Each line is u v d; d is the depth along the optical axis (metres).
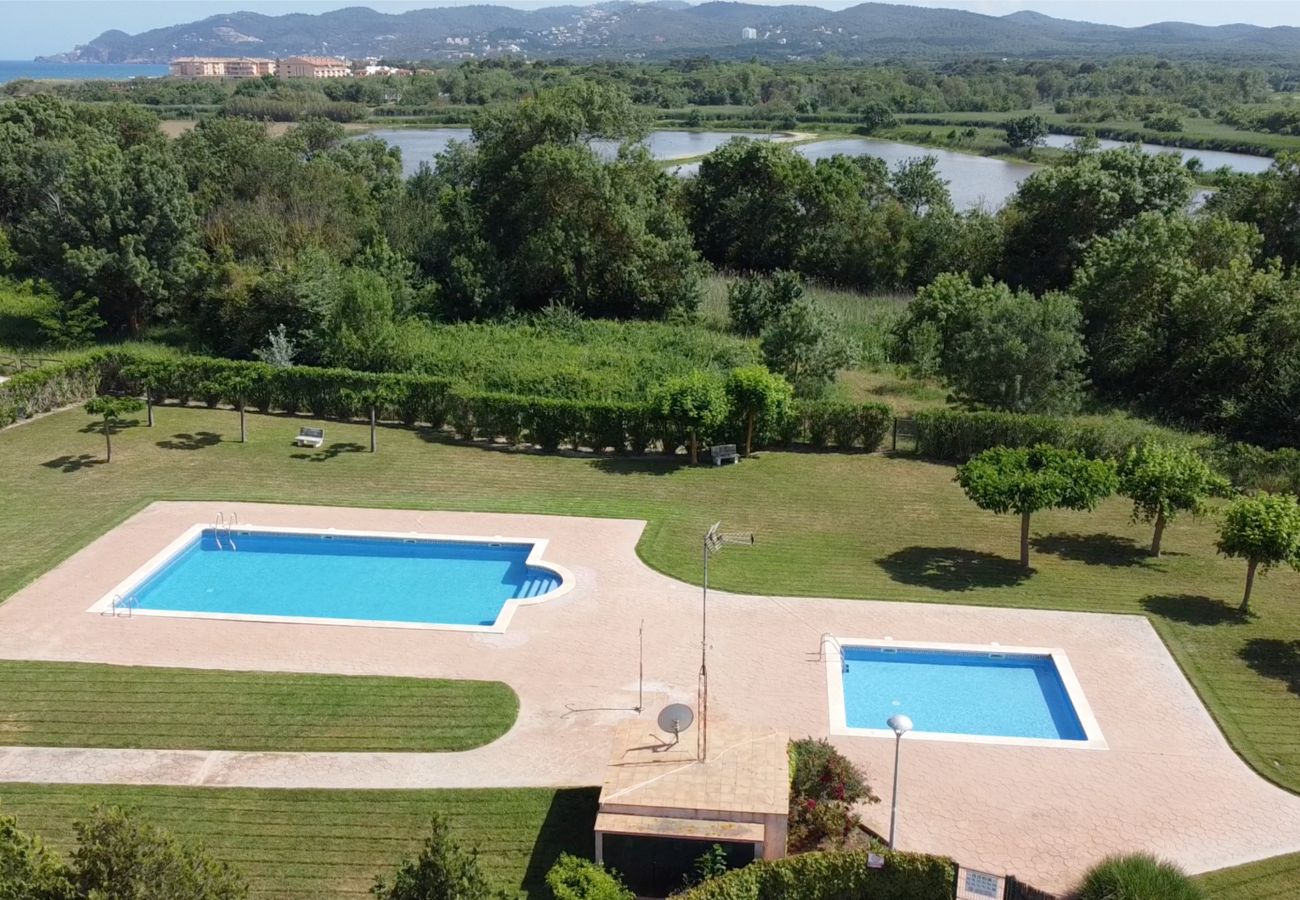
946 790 16.30
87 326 43.62
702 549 25.08
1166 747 17.44
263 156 54.94
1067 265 55.34
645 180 56.22
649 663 19.88
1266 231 50.41
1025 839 15.16
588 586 23.16
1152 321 39.81
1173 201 54.50
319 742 17.38
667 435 32.19
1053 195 54.22
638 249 52.12
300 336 40.88
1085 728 17.91
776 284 49.25
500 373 36.28
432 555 25.58
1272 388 34.56
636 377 36.78
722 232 69.12
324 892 14.17
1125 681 19.41
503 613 21.97
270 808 15.78
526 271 51.25
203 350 43.31
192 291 45.59
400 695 18.81
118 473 30.00
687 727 15.19
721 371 37.72
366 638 20.98
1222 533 22.03
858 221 65.75
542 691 18.97
